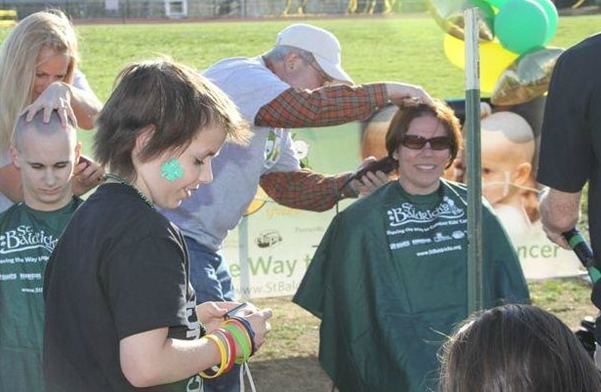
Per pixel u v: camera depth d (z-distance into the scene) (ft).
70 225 6.35
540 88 13.79
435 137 11.82
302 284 12.51
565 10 37.83
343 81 12.07
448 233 12.05
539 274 18.21
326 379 15.58
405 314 11.68
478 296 10.22
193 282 10.85
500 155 17.60
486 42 13.55
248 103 10.98
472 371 4.91
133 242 5.96
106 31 48.85
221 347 6.57
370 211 12.03
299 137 16.47
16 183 10.20
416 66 42.68
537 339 4.88
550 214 9.19
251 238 17.25
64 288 6.23
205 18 54.29
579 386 4.83
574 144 8.58
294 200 13.41
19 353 9.43
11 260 9.46
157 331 5.91
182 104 6.11
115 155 6.19
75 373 6.16
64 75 10.27
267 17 55.21
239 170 11.21
